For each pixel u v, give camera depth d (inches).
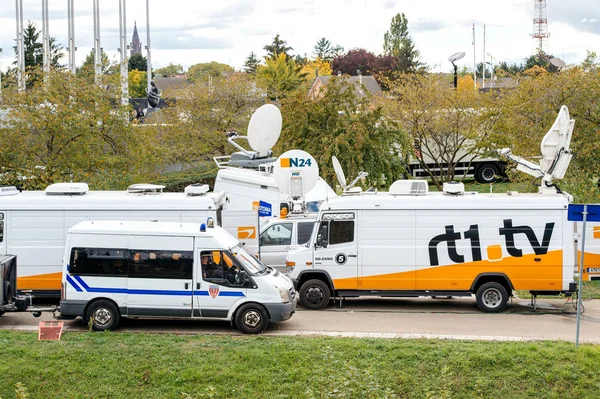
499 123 1148.5
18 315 633.6
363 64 4239.7
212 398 461.1
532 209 647.1
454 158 1557.6
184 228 578.2
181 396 467.8
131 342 530.3
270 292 568.7
